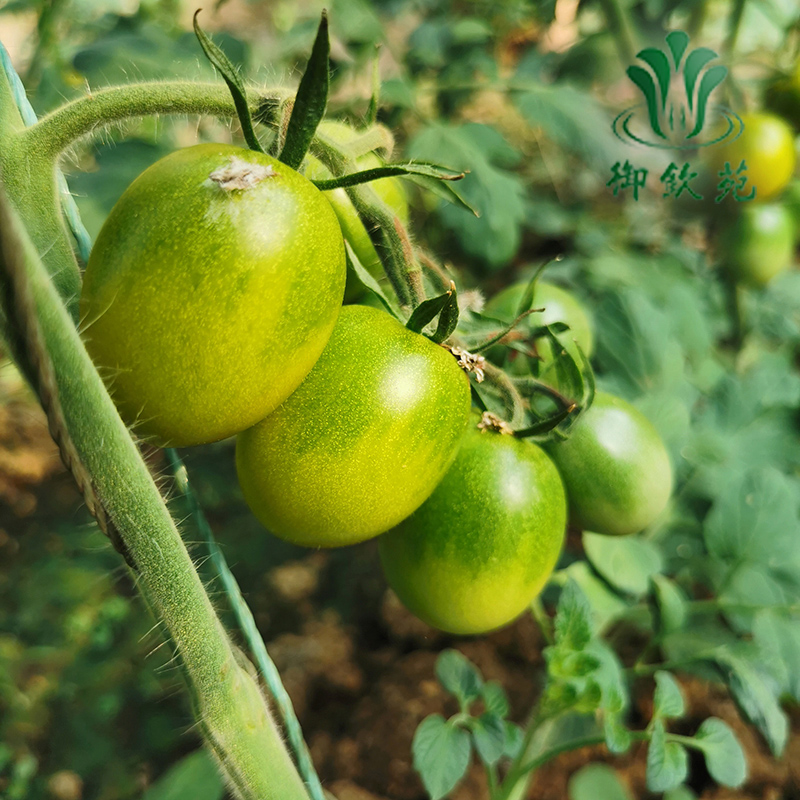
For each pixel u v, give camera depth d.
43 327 0.11
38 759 0.32
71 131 0.13
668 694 0.20
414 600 0.16
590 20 0.42
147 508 0.12
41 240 0.13
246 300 0.12
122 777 0.31
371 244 0.15
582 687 0.20
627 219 0.42
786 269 0.41
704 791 0.29
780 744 0.21
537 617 0.22
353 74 0.31
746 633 0.25
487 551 0.15
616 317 0.27
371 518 0.14
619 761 0.30
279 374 0.12
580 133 0.30
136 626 0.36
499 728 0.20
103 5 0.37
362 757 0.31
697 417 0.30
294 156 0.12
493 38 0.39
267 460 0.13
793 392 0.28
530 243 0.43
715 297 0.37
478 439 0.16
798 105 0.32
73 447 0.11
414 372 0.13
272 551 0.39
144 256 0.12
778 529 0.24
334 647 0.35
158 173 0.12
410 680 0.33
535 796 0.29
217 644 0.13
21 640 0.34
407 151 0.30
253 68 0.28
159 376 0.12
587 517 0.18
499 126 0.43
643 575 0.22
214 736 0.14
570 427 0.17
